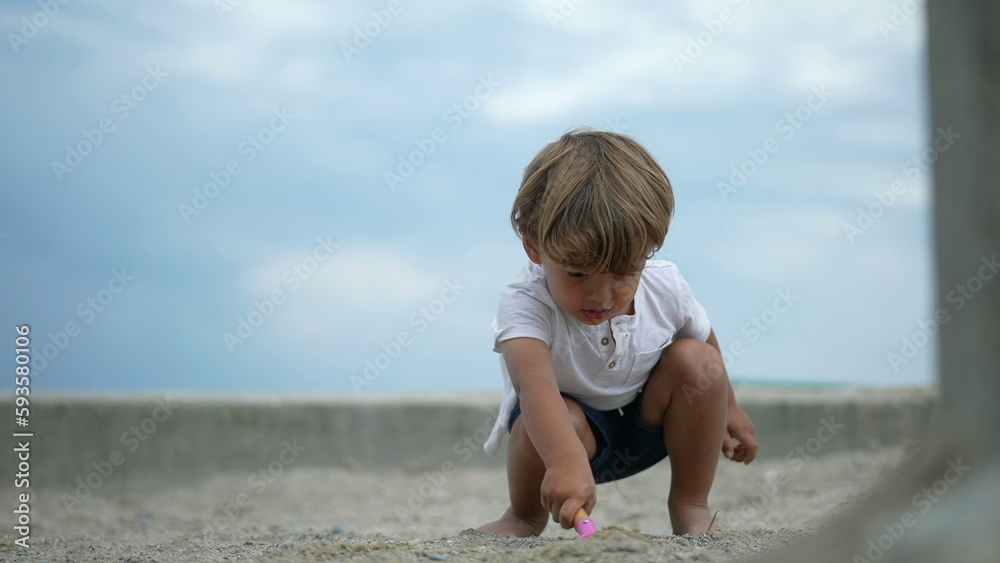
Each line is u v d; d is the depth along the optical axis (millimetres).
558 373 2119
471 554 1661
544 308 2068
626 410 2252
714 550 1588
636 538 1625
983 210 1061
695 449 2141
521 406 1972
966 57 1083
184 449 4691
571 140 2111
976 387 1055
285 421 4855
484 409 4980
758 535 1819
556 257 1893
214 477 4648
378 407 4949
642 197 1949
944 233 1108
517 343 2027
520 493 2232
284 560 1628
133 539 2689
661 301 2178
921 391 4953
